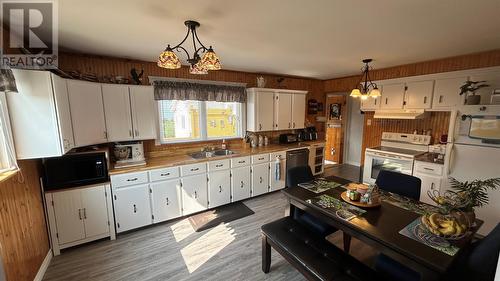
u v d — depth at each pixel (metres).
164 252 2.48
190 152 3.78
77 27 1.94
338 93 5.64
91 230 2.56
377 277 1.53
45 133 1.95
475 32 2.14
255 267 2.25
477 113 2.59
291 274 2.16
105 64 2.96
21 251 1.82
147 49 2.63
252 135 4.46
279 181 4.26
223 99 3.96
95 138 2.63
